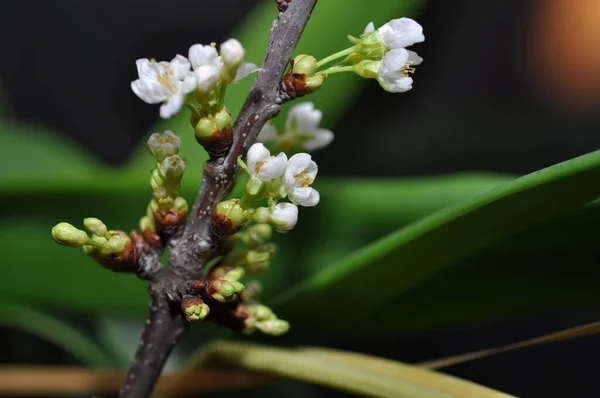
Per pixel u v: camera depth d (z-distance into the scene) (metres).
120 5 0.83
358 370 0.35
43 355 0.49
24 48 0.81
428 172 0.74
